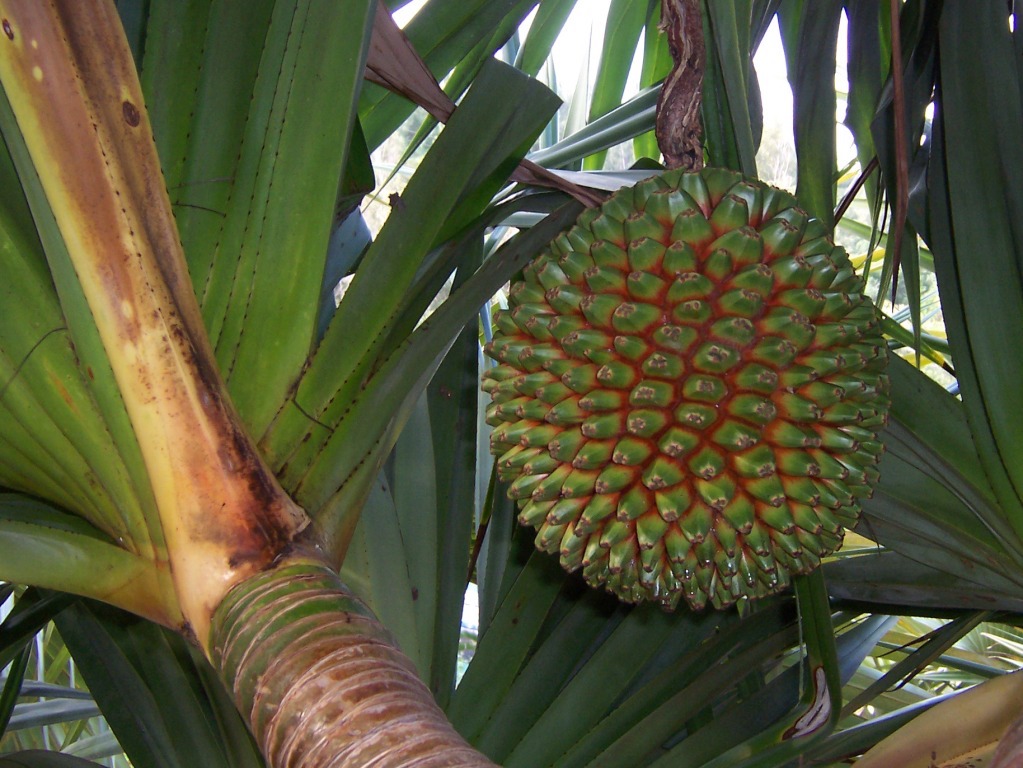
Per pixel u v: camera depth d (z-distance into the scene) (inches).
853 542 34.8
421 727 12.2
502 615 23.3
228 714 22.6
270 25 16.8
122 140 14.1
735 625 23.3
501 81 17.9
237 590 13.8
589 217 18.9
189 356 14.4
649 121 25.5
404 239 17.2
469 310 17.5
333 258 25.1
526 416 18.6
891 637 43.1
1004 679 16.8
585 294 18.4
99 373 14.5
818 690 18.7
